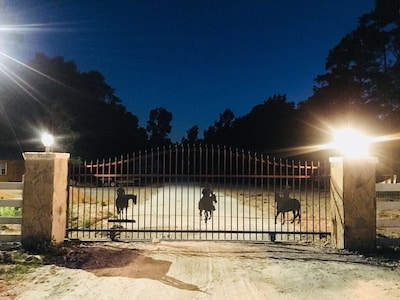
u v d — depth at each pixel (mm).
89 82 51594
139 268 7312
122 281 6562
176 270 7223
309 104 45719
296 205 10164
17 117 37969
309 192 24734
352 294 6082
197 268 7359
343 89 38719
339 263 7758
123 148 60312
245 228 12281
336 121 39281
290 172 31172
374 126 35375
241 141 58469
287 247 9172
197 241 9711
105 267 7352
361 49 37219
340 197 9047
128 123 65375
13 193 19781
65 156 9391
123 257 8047
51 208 8742
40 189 8781
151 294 6004
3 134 36625
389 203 9250
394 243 9141
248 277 6855
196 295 5988
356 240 8805
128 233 11500
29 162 8836
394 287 6406
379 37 35562
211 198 10289
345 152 9344
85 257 8023
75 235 11211
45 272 7004
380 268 7473
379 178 30141
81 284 6398
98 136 52094
